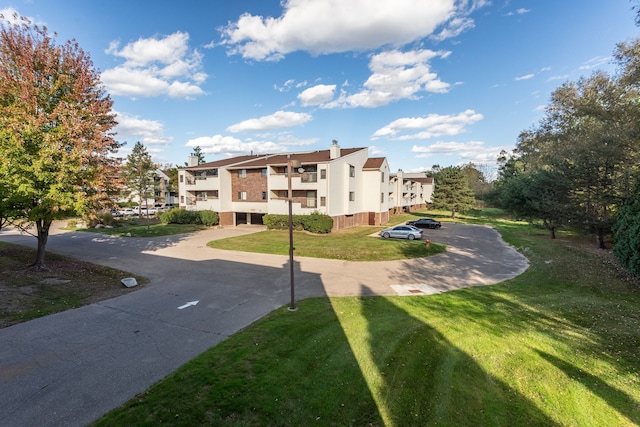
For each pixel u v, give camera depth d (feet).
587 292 41.91
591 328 29.60
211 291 41.88
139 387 19.90
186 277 49.24
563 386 20.51
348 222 118.21
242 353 24.30
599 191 69.62
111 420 16.75
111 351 24.80
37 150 44.62
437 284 46.96
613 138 52.06
